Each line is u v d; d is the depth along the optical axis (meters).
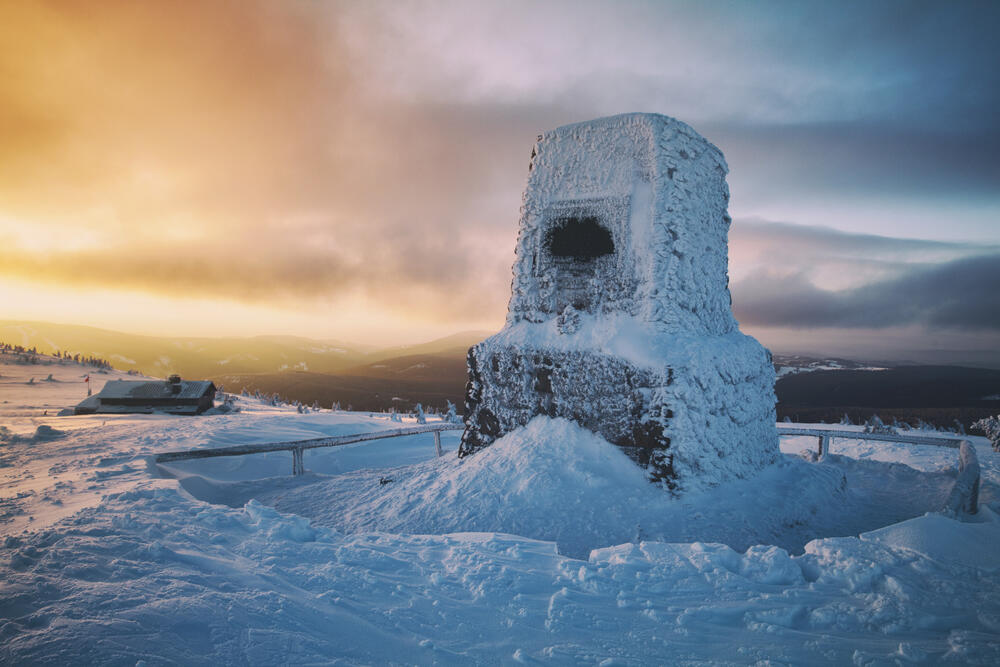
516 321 12.45
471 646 3.54
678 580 4.75
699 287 11.51
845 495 11.32
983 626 3.83
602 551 5.59
